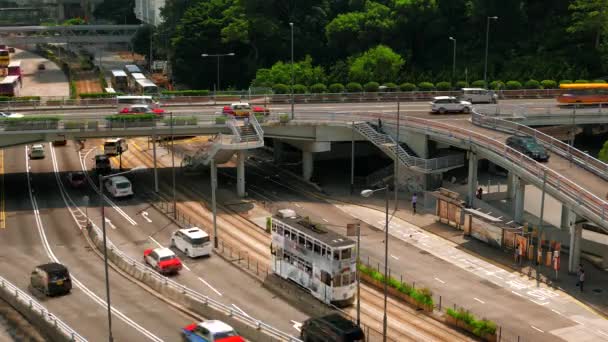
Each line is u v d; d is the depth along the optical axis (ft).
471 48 533.14
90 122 306.96
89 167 362.53
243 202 305.94
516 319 192.95
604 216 212.02
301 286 209.77
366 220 281.95
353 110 363.56
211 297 205.98
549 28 528.22
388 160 375.04
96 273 227.40
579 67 480.23
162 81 597.93
